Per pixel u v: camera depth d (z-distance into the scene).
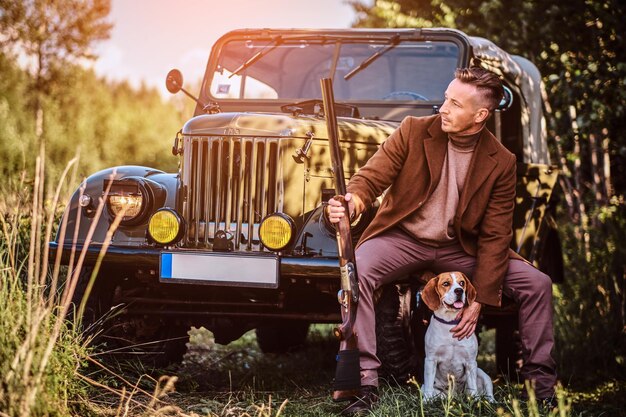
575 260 6.69
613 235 6.46
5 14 17.25
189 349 6.16
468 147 3.77
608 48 7.04
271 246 4.09
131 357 4.47
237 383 4.82
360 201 3.70
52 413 2.97
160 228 4.20
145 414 3.46
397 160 3.78
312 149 4.26
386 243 3.80
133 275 4.60
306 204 4.23
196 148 4.32
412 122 3.82
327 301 4.57
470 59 4.98
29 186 5.48
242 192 4.24
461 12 9.14
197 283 4.14
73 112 19.41
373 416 3.43
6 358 2.96
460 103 3.64
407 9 10.43
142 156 21.86
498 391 4.04
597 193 7.63
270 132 4.23
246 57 5.41
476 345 3.95
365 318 3.65
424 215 3.81
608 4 7.02
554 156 8.20
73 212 4.43
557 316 6.27
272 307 4.50
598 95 7.00
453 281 3.78
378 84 5.09
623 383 5.26
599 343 5.86
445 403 3.64
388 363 4.04
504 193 3.82
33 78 17.72
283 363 5.86
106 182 4.39
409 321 4.20
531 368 3.81
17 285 3.50
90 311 4.32
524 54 8.10
